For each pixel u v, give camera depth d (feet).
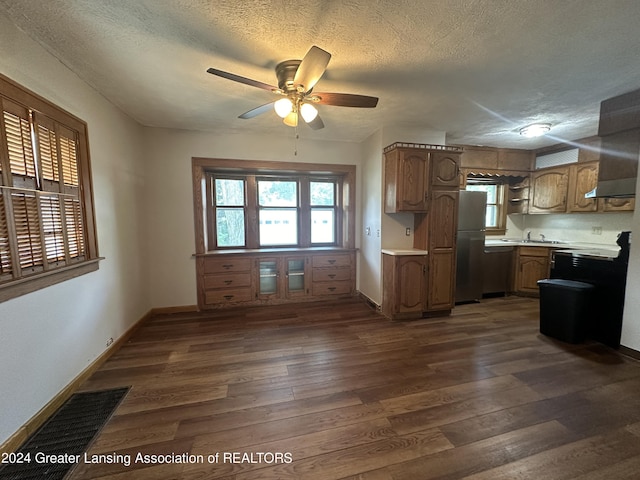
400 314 11.04
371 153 12.25
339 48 5.92
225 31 5.34
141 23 5.11
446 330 10.03
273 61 6.37
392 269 10.93
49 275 5.71
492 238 15.75
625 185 8.39
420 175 10.59
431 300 11.22
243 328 10.19
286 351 8.46
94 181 7.60
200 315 11.56
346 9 4.75
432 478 4.33
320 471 4.46
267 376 7.13
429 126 11.10
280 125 10.91
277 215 13.83
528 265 13.99
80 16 4.91
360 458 4.71
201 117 9.98
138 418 5.61
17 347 4.98
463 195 12.77
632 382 6.81
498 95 8.27
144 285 10.86
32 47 5.48
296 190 13.98
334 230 14.62
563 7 4.70
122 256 9.13
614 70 6.88
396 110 9.40
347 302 13.32
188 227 11.74
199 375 7.16
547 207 14.28
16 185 5.05
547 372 7.28
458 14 4.88
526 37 5.56
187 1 4.54
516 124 10.85
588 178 12.71
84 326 6.97
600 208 12.37
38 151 5.61
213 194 12.93
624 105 8.27
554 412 5.78
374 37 5.55
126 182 9.53
